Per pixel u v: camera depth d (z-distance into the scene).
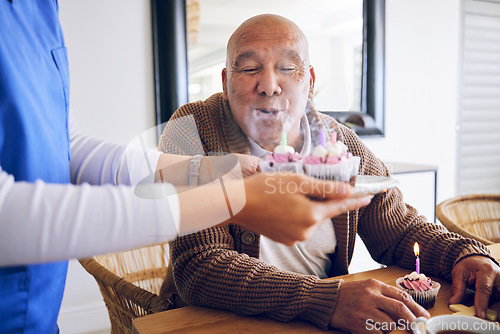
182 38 2.04
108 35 1.96
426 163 2.85
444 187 2.98
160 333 0.63
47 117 0.50
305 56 0.80
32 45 0.49
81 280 1.97
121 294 0.82
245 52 0.77
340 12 2.34
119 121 2.02
